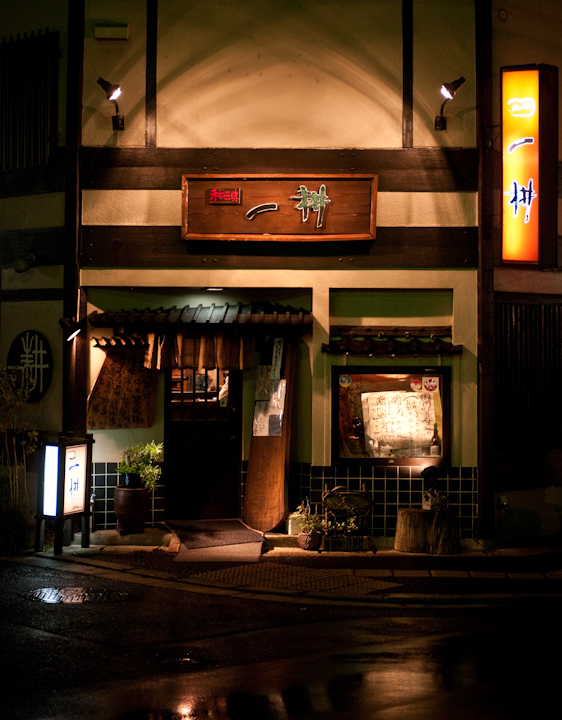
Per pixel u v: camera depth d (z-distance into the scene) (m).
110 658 6.75
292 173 12.05
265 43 12.16
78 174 12.20
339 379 12.02
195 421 12.59
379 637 7.52
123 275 12.16
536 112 11.76
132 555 10.96
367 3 12.14
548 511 12.83
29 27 12.72
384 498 11.97
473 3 12.17
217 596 8.98
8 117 12.84
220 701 5.80
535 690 6.05
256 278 12.11
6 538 11.00
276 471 11.98
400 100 12.13
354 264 12.05
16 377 11.80
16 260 12.19
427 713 5.58
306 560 10.84
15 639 7.23
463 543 11.91
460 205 12.12
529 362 12.77
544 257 11.80
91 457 11.46
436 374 12.05
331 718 5.50
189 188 12.05
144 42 12.20
